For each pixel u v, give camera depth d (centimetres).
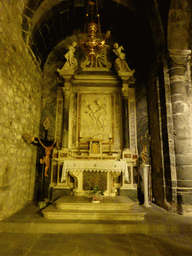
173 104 589
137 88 770
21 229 428
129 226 430
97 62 789
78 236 401
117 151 710
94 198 525
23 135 574
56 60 784
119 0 676
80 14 738
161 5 607
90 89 768
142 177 692
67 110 725
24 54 579
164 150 602
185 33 594
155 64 674
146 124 739
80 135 703
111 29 794
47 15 637
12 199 507
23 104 574
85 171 645
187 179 541
